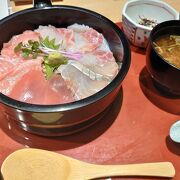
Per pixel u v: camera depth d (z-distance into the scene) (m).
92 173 0.23
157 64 0.27
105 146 0.26
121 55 0.27
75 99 0.25
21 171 0.23
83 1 0.37
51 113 0.22
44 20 0.31
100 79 0.26
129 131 0.27
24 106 0.22
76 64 0.26
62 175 0.23
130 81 0.30
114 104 0.28
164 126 0.27
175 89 0.27
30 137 0.26
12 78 0.26
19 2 0.36
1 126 0.26
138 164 0.24
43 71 0.27
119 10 0.36
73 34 0.30
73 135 0.26
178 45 0.30
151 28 0.31
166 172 0.23
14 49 0.28
